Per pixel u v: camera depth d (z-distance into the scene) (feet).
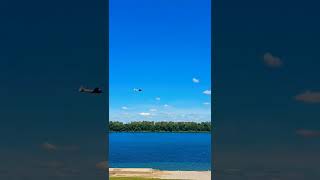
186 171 146.92
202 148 355.56
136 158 241.14
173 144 423.23
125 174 137.18
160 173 139.74
